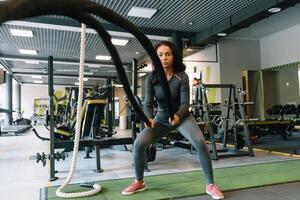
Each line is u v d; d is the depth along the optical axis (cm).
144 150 254
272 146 577
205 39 748
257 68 950
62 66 1228
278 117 888
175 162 418
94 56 1040
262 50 955
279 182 284
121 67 54
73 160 247
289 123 701
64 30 688
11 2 26
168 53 237
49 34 756
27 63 1175
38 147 627
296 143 624
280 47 882
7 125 1338
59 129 448
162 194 253
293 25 828
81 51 203
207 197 242
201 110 520
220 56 900
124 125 1218
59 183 302
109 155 502
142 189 264
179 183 290
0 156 493
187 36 775
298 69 862
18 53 990
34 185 295
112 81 612
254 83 952
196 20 671
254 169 352
